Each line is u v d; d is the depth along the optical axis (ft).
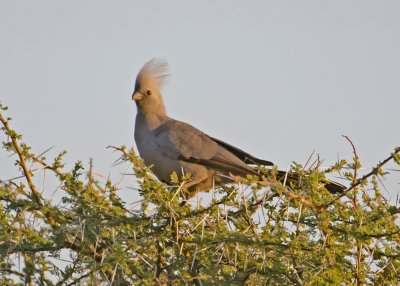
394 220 32.86
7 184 34.22
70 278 32.27
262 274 31.86
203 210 33.68
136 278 31.40
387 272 33.78
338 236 31.99
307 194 34.06
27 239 32.27
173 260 32.94
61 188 34.47
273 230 33.06
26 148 33.81
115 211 32.99
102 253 31.50
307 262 31.45
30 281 32.07
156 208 33.68
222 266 32.94
